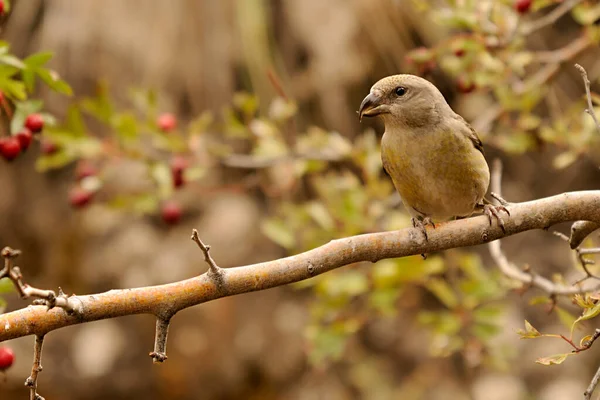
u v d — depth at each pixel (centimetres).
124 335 1299
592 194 583
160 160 935
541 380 1281
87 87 1162
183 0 1160
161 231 1297
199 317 1301
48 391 1265
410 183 730
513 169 1347
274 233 916
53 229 1302
